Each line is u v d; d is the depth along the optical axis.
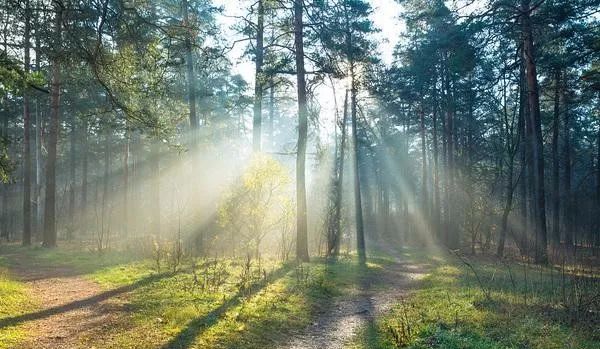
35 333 7.67
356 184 28.88
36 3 9.04
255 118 23.70
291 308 10.45
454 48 19.00
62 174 52.97
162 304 9.94
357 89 26.47
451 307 10.29
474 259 23.80
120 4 9.28
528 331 7.99
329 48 19.31
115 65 9.85
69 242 29.91
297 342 8.10
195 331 8.02
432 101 35.31
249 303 10.31
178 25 10.78
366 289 14.09
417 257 26.86
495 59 22.72
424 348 7.42
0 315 8.55
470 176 32.81
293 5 19.20
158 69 10.67
